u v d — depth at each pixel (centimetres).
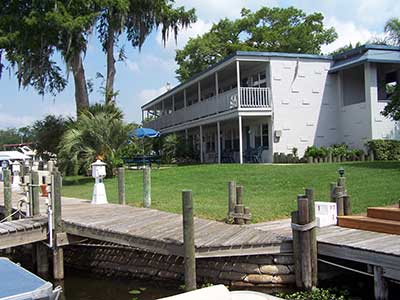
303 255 706
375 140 2136
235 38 4841
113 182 1933
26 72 2630
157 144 3078
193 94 3538
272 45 4569
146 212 1078
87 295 810
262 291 724
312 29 4678
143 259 878
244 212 948
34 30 2270
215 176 1797
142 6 2681
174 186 1617
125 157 2625
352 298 666
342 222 848
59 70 2753
